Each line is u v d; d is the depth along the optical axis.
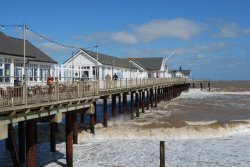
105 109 33.75
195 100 72.94
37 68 32.91
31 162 17.91
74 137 27.30
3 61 26.88
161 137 30.61
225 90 109.00
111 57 59.31
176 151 26.33
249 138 31.11
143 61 83.50
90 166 22.17
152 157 24.34
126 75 61.25
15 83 20.31
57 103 19.23
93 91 25.47
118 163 22.91
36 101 17.58
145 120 40.28
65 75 39.88
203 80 108.88
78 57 45.34
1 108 14.53
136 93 43.84
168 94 68.69
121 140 29.22
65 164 22.19
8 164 21.98
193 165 22.97
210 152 26.17
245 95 90.56
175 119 42.19
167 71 90.81
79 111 25.28
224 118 45.41
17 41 34.41
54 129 24.88
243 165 23.11
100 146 27.09
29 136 17.78
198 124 35.59
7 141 25.20
